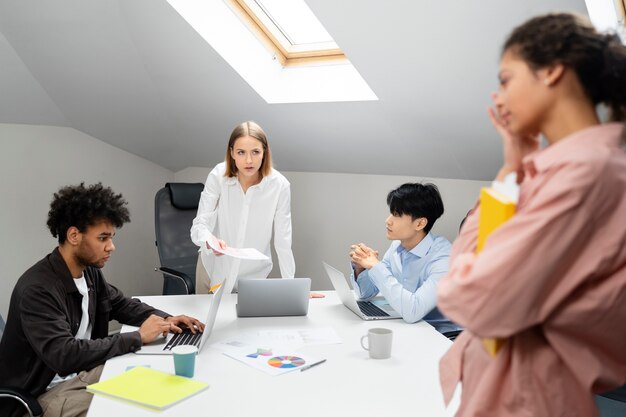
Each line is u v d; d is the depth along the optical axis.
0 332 2.12
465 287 0.83
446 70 2.53
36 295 1.80
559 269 0.79
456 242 1.03
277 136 3.82
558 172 0.81
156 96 3.68
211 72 3.27
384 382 1.58
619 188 0.79
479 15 2.16
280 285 2.23
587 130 0.84
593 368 0.83
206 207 2.86
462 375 1.04
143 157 4.50
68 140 4.10
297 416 1.36
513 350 0.88
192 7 2.89
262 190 2.81
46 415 1.73
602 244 0.79
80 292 1.98
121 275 4.46
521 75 0.86
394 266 2.50
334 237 4.14
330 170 4.06
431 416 1.37
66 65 3.40
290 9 3.16
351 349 1.86
